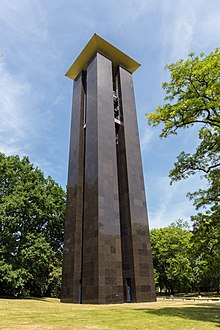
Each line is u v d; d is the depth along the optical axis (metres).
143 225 28.81
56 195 38.41
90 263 23.78
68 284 26.12
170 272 47.91
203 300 28.98
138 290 24.64
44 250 29.59
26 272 28.45
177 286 58.47
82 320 11.16
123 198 29.91
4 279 26.92
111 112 32.66
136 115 36.66
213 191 17.77
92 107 32.47
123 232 28.38
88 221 26.12
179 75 15.17
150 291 25.62
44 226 35.41
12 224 28.83
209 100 14.50
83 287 23.84
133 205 28.95
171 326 9.48
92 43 36.19
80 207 29.56
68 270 26.92
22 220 31.08
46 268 34.97
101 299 21.56
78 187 30.42
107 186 27.00
